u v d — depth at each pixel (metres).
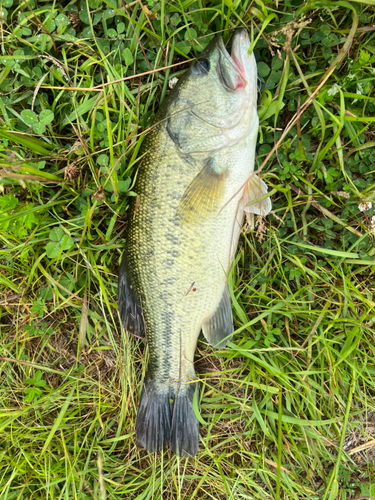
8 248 0.37
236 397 0.38
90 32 0.34
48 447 0.38
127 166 0.35
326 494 0.35
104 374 0.39
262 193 0.35
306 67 0.36
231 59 0.31
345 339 0.38
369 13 0.34
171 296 0.34
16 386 0.38
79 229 0.37
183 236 0.33
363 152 0.36
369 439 0.39
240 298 0.38
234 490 0.37
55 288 0.36
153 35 0.34
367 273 0.38
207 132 0.32
